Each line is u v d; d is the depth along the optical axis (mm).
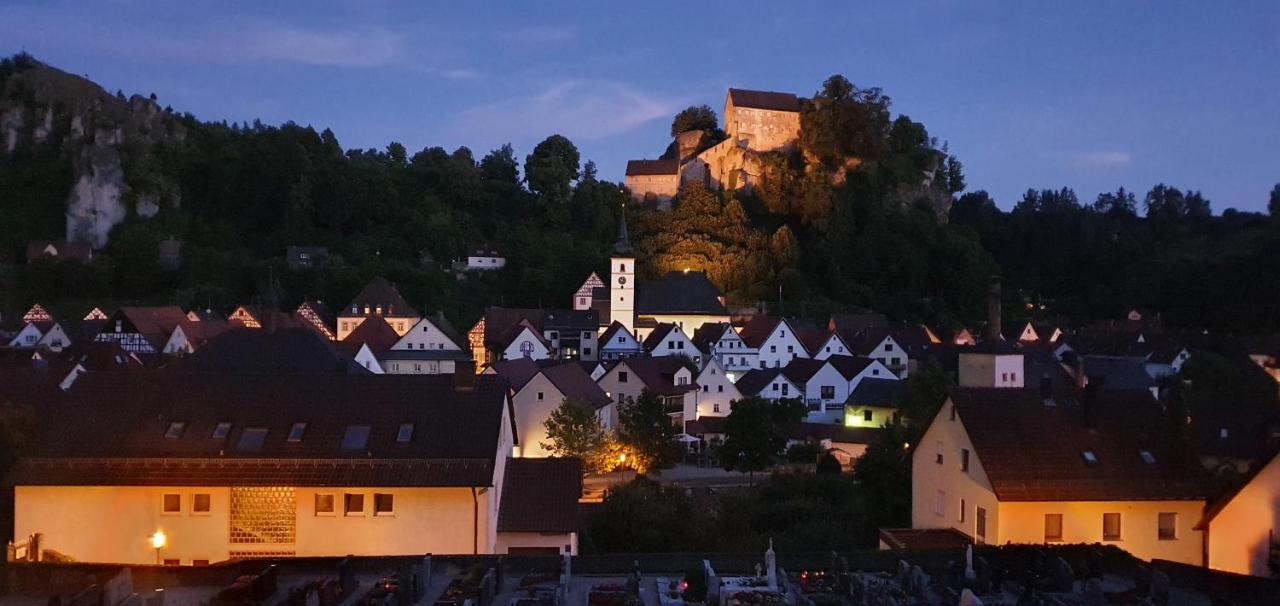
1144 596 22547
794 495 55531
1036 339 138625
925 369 72000
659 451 66688
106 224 159750
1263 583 23406
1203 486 34188
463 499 32625
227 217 171375
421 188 182125
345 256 155625
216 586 24078
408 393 35875
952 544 35156
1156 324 151125
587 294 137875
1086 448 35344
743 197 176750
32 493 32375
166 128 179250
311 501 32625
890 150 186000
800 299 149625
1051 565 24438
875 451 52562
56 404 40031
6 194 164125
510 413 40281
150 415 34594
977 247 170875
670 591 23188
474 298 145750
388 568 25391
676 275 134625
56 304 137375
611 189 178250
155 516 32469
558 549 35062
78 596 19734
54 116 174125
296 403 35250
